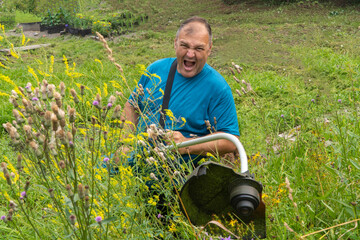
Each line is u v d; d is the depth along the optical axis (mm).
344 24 12492
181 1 18062
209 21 14711
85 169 2137
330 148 3682
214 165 1500
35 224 2348
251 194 1481
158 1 18344
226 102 3000
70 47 12062
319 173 2730
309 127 4449
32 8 19438
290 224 2348
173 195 2295
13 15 18328
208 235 1805
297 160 3318
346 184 2574
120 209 2008
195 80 2971
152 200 2170
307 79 7418
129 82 7266
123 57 10414
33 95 2014
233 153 3150
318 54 9148
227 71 8789
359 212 2320
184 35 2861
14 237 2699
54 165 1971
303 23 13016
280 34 11883
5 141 4508
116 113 1791
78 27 14414
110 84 7070
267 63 9000
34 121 1869
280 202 2455
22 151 2012
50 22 15250
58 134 1560
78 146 2307
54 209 2174
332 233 2225
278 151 3674
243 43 10984
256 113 5684
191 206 1655
